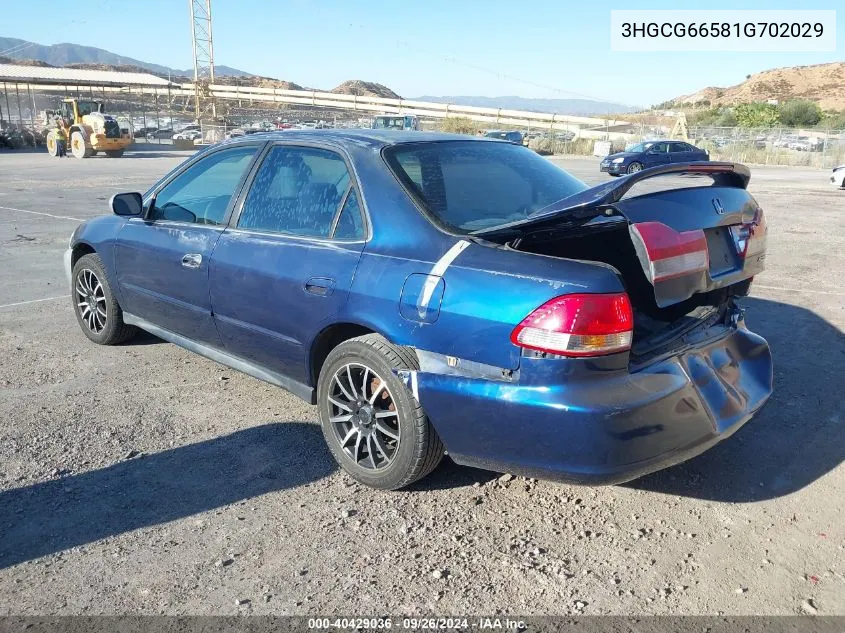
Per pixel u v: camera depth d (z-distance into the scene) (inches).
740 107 2765.7
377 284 123.9
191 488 130.8
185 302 168.7
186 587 103.3
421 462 122.8
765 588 103.2
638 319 138.6
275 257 143.2
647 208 114.7
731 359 132.3
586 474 107.3
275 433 153.4
